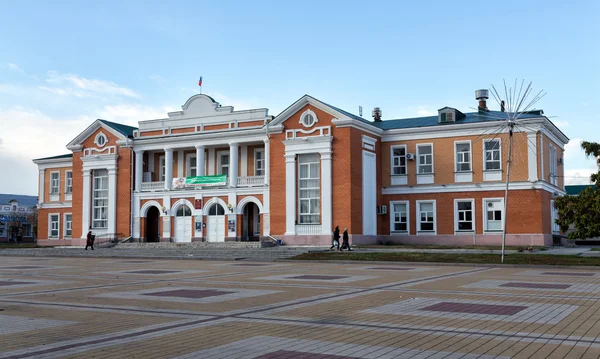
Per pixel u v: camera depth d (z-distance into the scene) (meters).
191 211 50.09
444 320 12.30
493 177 44.09
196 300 15.76
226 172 51.94
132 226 52.12
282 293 17.39
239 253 40.16
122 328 11.49
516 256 30.83
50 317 12.95
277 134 46.25
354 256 33.88
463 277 22.78
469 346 9.73
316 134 44.56
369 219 45.53
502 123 43.44
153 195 51.59
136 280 22.30
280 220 45.44
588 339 10.27
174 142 51.16
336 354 9.15
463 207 45.19
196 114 51.31
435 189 45.94
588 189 28.53
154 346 9.78
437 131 46.12
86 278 23.38
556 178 48.06
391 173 47.66
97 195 54.34
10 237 91.06
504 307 14.17
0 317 12.98
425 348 9.58
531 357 8.95
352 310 13.80
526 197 42.81
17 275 25.16
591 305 14.49
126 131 55.09
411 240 46.50
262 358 8.88
